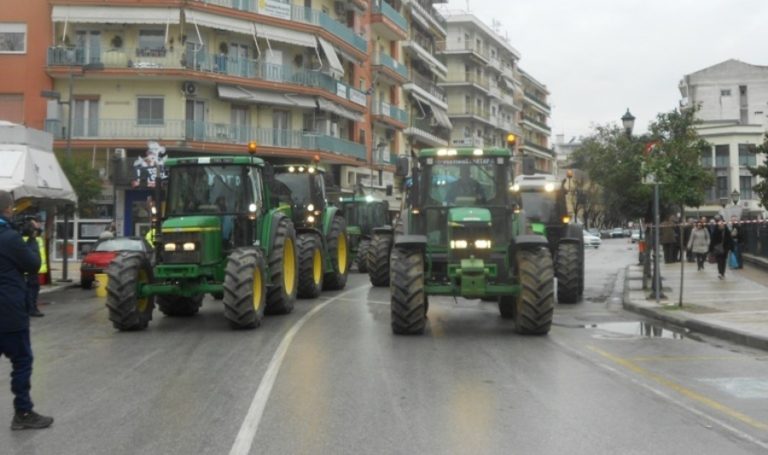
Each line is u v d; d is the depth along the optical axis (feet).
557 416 20.90
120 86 116.88
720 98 247.29
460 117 233.55
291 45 132.77
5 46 115.34
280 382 25.52
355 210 90.38
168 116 117.19
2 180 57.16
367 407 21.94
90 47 116.78
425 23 203.10
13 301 19.83
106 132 115.75
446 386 24.85
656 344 34.30
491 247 37.01
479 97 248.52
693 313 42.78
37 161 61.36
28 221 41.65
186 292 39.24
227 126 121.49
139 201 116.67
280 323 41.63
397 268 36.29
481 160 39.40
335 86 138.72
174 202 41.88
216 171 42.32
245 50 127.65
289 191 52.08
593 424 20.07
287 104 128.57
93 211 93.91
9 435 19.45
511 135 39.68
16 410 20.08
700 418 20.77
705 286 59.26
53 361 30.76
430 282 37.83
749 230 88.58
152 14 115.14
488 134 256.11
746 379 26.25
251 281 38.42
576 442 18.40
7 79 114.93
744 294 52.65
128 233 116.06
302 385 25.03
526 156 40.50
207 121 121.49
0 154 59.11
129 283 38.58
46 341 36.65
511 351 32.07
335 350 32.24
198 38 120.16
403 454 17.44
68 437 19.20
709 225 80.12
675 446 18.10
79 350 33.53
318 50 135.85
